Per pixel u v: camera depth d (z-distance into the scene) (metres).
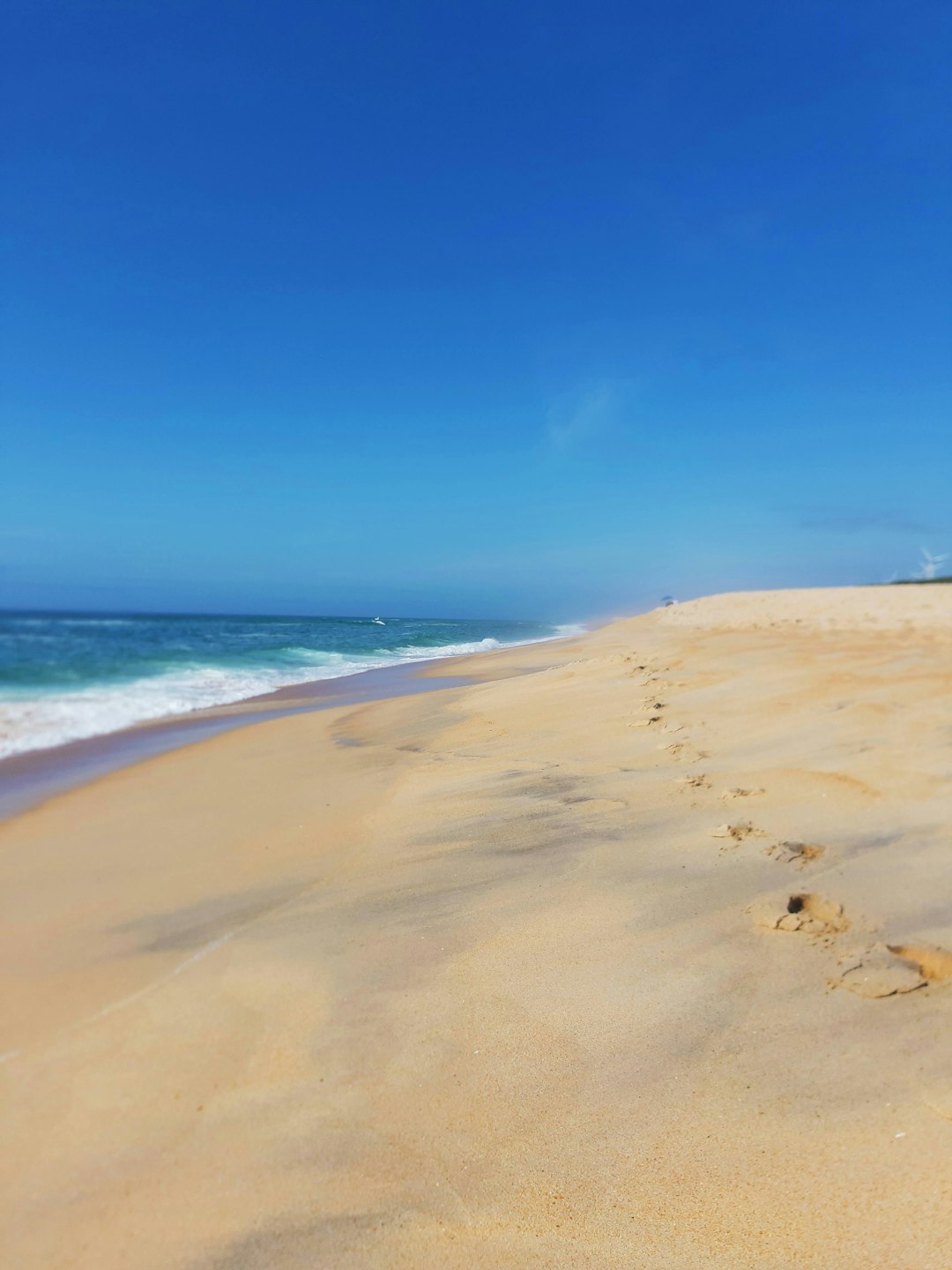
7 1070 2.94
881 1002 2.75
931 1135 2.11
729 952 3.23
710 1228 1.95
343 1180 2.26
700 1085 2.47
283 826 5.75
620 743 7.01
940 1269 1.73
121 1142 2.51
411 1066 2.75
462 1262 1.95
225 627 48.69
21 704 12.44
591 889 4.03
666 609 37.84
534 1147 2.30
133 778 7.70
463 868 4.55
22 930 4.18
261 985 3.43
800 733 6.29
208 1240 2.10
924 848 3.95
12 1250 2.13
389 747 8.37
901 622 15.38
